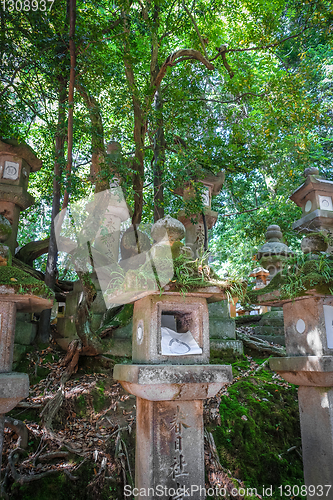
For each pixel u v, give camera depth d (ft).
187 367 7.72
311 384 9.55
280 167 28.73
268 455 12.76
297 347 9.86
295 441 13.60
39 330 18.20
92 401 13.82
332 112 31.73
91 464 11.37
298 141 24.08
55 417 12.97
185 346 8.32
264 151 22.99
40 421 12.71
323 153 31.83
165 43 21.01
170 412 8.16
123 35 16.22
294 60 33.04
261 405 14.10
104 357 16.34
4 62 16.31
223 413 13.56
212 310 18.48
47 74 16.84
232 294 8.42
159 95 20.43
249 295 10.27
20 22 14.87
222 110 30.40
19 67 15.66
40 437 12.16
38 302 8.08
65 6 16.71
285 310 10.44
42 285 7.55
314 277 8.86
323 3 18.39
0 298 7.63
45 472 10.82
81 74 16.52
